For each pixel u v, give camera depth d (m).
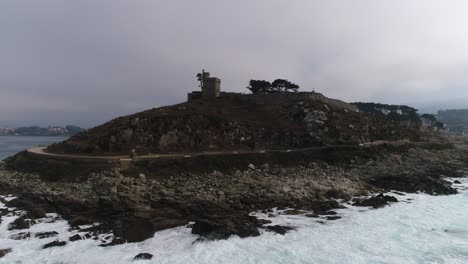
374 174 57.19
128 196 36.72
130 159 46.97
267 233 30.84
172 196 38.44
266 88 110.81
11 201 38.16
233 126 68.12
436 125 193.25
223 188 42.66
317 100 87.81
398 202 42.81
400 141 84.62
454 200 44.50
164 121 62.38
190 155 52.59
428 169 65.75
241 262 25.44
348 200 42.88
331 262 25.59
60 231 30.78
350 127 79.19
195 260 25.62
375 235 31.30
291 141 69.12
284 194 41.41
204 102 87.00
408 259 26.44
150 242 28.80
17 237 29.22
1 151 129.75
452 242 29.92
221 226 30.05
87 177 43.03
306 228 32.62
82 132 68.69
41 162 50.50
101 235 29.89
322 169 57.03
